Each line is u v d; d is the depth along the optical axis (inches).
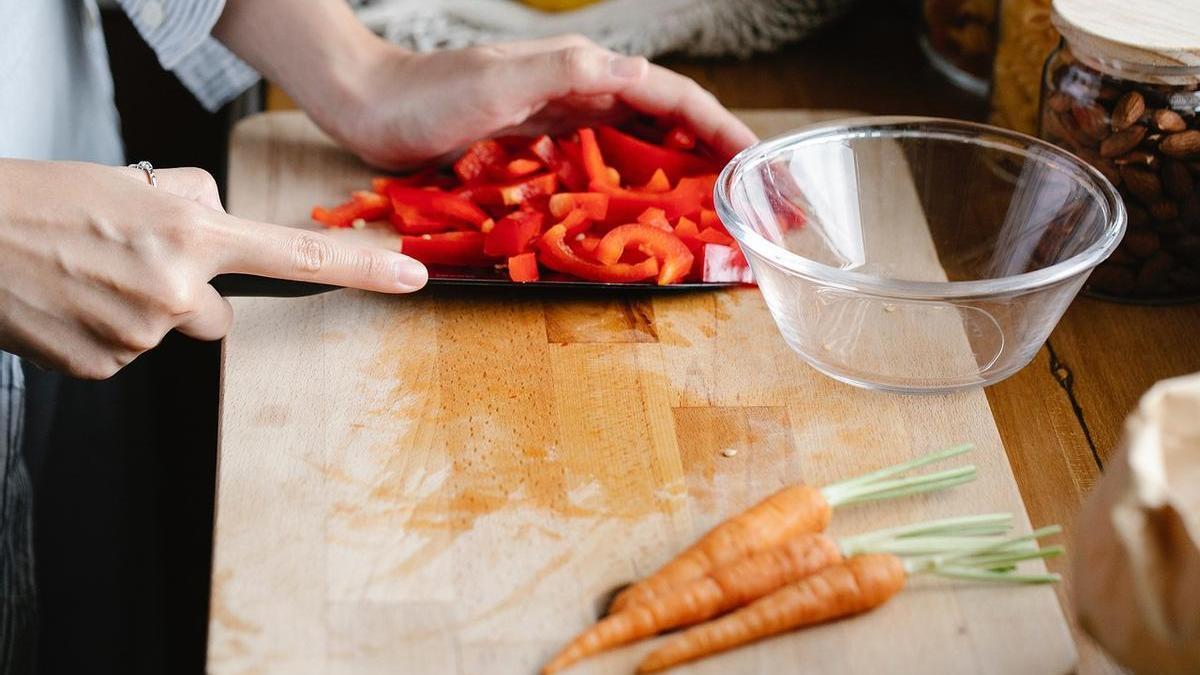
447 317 45.3
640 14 64.3
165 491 65.9
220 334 42.9
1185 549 27.6
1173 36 42.8
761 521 35.0
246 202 52.1
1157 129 43.6
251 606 33.8
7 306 39.0
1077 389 44.8
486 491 37.8
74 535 57.4
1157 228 45.7
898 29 71.3
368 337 44.2
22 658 48.9
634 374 42.8
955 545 34.9
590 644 32.3
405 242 47.4
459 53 52.4
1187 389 29.6
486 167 52.1
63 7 54.3
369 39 54.6
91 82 57.7
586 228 49.0
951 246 48.1
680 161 51.7
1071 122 45.9
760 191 46.1
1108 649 30.1
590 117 54.8
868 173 48.9
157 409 67.4
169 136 76.8
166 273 38.8
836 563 34.1
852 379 41.8
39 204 37.8
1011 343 41.1
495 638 33.2
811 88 65.1
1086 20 44.2
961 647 32.9
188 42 54.1
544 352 43.7
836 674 32.2
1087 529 29.9
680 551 35.9
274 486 37.7
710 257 46.4
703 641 32.2
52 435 56.2
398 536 36.1
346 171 54.6
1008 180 47.0
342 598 34.2
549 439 39.8
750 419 40.8
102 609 58.1
